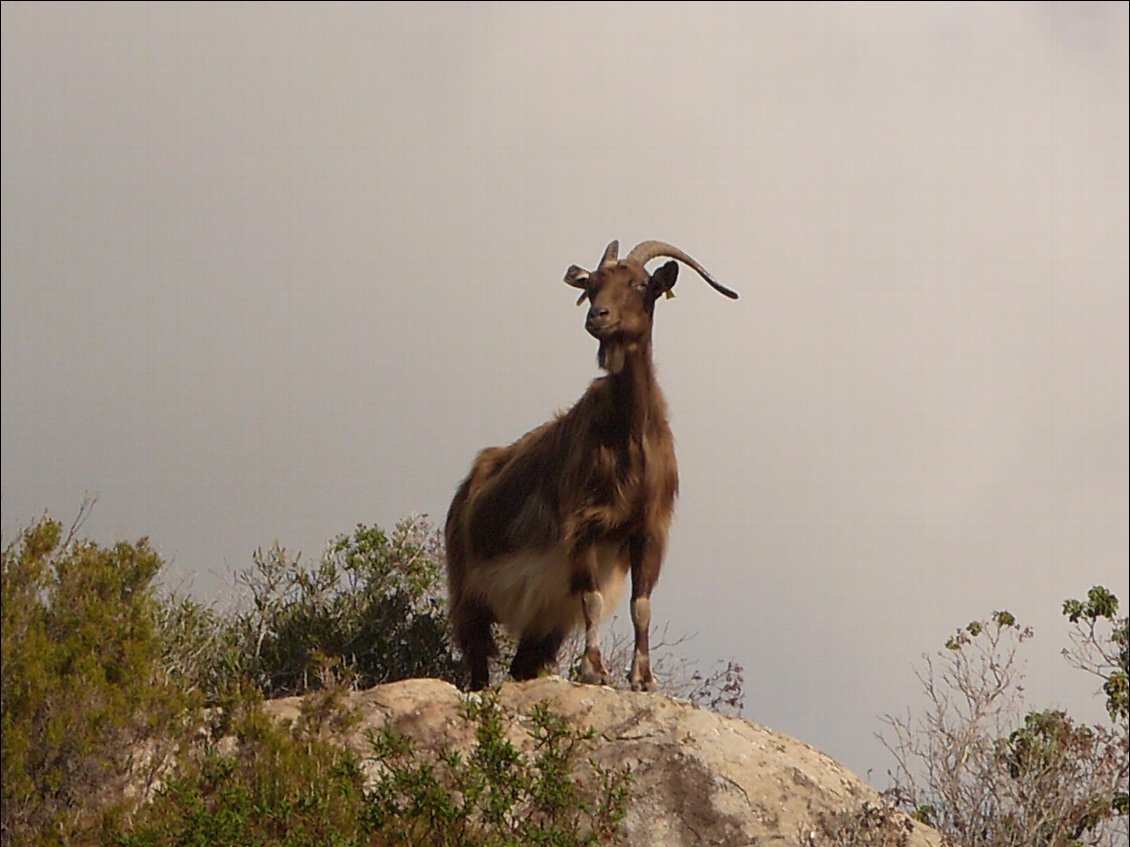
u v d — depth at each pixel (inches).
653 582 1966.0
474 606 2116.1
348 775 1520.7
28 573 1594.5
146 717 1569.9
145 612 1620.3
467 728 1702.8
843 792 1699.1
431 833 1492.4
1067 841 1836.9
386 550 2281.0
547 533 2006.6
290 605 2171.5
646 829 1646.2
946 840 1699.1
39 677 1529.3
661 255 2011.6
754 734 1740.9
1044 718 1975.9
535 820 1596.9
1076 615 2229.3
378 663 2164.1
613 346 1951.3
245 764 1560.0
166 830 1443.2
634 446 1948.8
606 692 1754.4
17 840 1482.5
